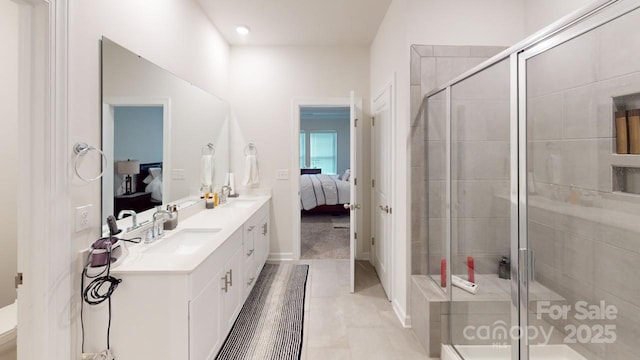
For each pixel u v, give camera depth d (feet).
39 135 4.11
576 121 5.81
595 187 5.61
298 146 12.57
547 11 7.09
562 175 5.96
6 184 7.33
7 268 7.38
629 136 5.08
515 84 5.75
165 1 7.38
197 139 9.29
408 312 7.66
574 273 5.90
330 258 12.94
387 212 9.30
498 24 7.63
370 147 12.55
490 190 6.66
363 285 10.23
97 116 5.00
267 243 11.85
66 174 4.34
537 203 5.91
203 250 5.68
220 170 11.41
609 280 5.44
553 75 5.74
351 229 9.62
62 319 4.33
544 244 5.93
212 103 10.46
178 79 7.97
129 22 5.92
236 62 12.42
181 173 8.25
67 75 4.33
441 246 7.50
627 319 5.18
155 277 4.74
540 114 5.83
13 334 4.89
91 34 4.85
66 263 4.37
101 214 5.09
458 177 6.86
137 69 6.12
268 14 9.85
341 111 27.76
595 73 5.48
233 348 6.78
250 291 8.93
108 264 4.59
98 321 4.74
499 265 6.48
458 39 7.57
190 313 4.80
